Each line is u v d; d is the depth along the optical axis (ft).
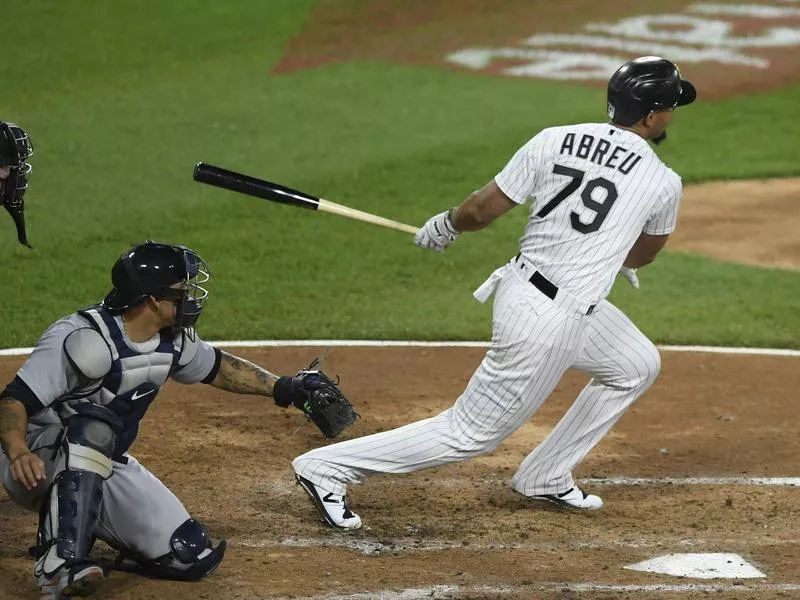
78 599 51.75
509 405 62.03
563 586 54.95
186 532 54.08
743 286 123.85
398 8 248.32
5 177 57.82
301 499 69.10
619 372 66.08
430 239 65.46
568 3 258.78
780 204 155.63
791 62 223.71
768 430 84.53
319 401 57.00
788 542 62.69
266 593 53.31
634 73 60.95
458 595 53.31
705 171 169.17
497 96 200.13
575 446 67.72
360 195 151.53
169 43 221.25
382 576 56.08
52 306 111.96
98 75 203.72
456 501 69.87
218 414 84.99
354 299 117.19
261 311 112.78
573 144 60.85
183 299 51.60
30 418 52.49
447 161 166.30
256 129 179.52
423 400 89.86
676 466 77.20
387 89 202.69
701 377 96.94
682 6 260.42
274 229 138.41
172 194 150.00
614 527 65.57
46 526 50.80
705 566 58.54
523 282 61.16
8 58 209.05
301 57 218.79
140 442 78.59
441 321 111.14
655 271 128.16
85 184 152.46
